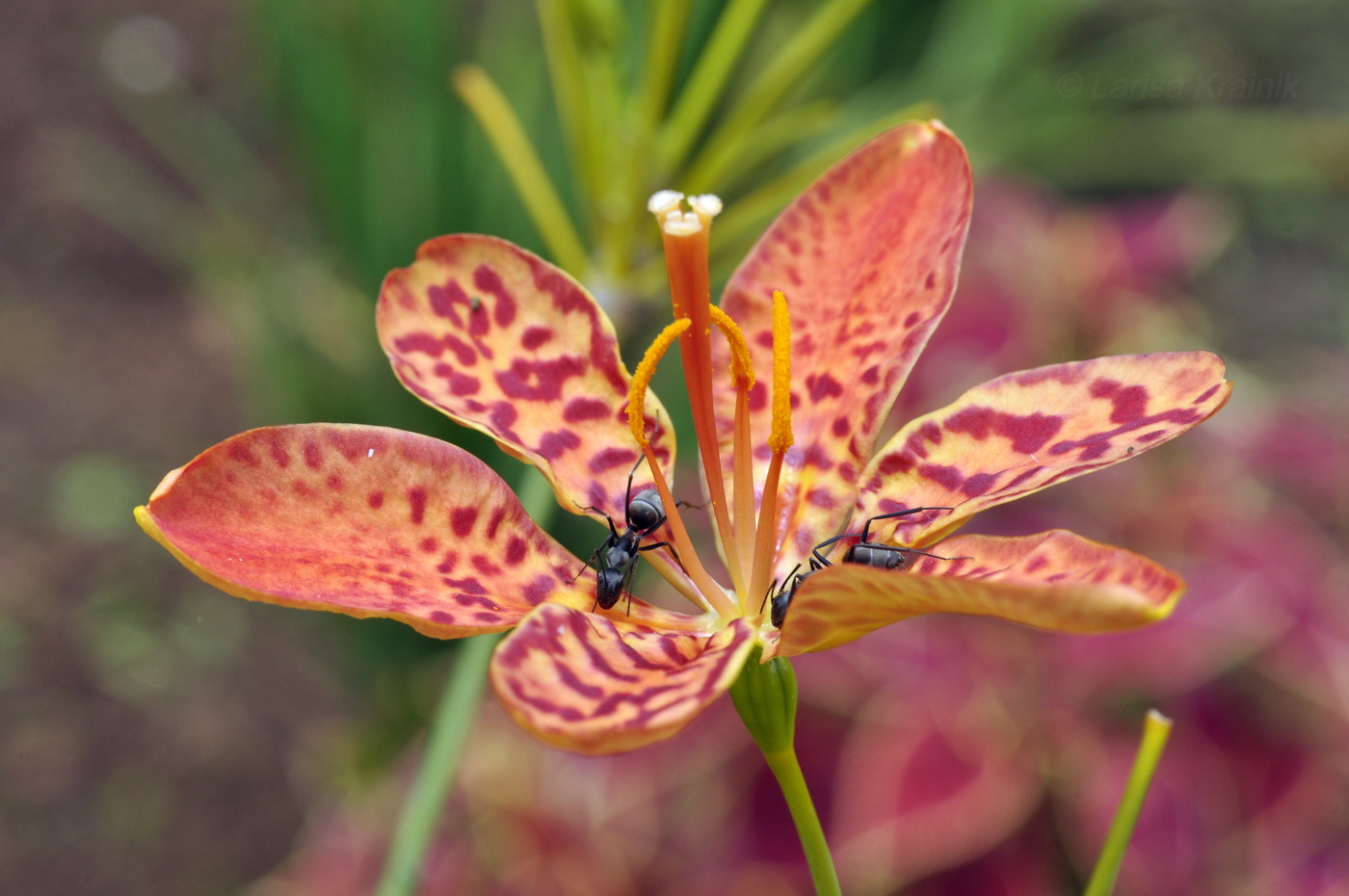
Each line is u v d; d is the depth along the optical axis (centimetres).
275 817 29
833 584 12
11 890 27
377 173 26
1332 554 25
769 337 14
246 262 32
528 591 13
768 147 22
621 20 18
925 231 14
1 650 32
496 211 25
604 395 14
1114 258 24
